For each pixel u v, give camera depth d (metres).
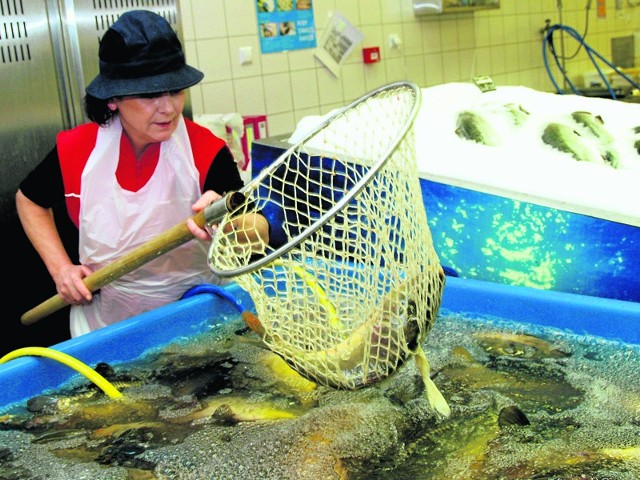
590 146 1.84
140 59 1.62
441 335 1.65
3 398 1.52
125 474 1.26
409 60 4.27
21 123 2.42
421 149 1.92
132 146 1.82
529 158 1.81
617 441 1.21
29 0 2.37
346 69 3.95
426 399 1.41
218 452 1.30
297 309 1.13
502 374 1.47
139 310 2.02
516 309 1.65
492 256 1.80
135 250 1.66
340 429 1.34
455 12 4.29
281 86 3.67
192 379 1.59
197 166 1.86
